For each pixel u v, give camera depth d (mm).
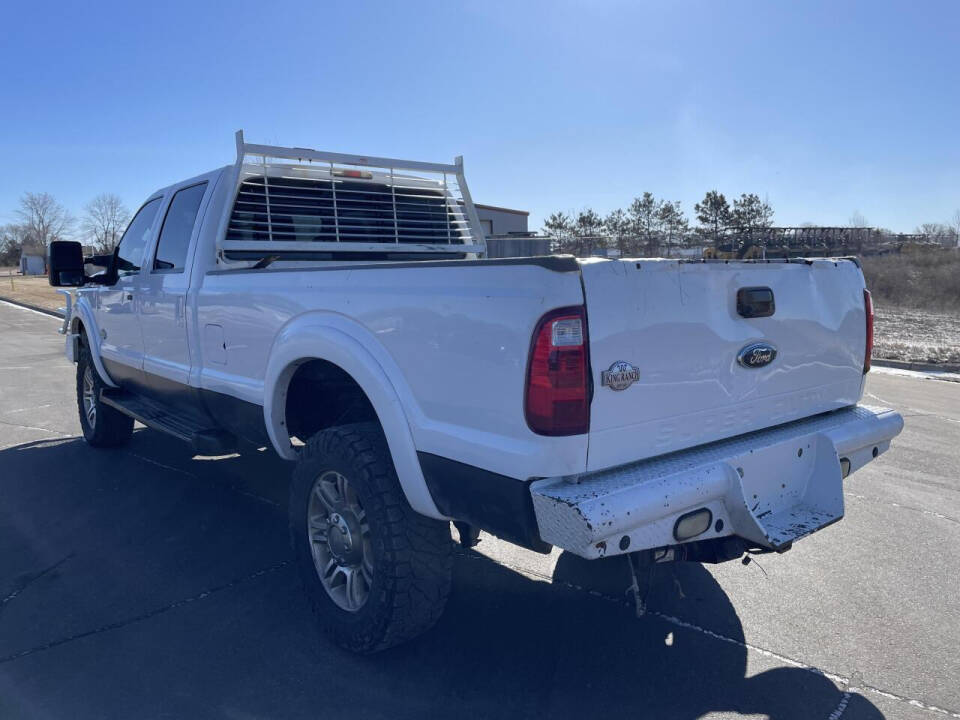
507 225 39062
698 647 3471
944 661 3371
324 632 3463
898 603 3939
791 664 3336
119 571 4230
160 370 5156
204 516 5094
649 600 3953
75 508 5242
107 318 6098
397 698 3049
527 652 3410
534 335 2549
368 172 5535
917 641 3545
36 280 49125
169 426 4965
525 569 4332
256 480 5887
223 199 4762
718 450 3090
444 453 2891
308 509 3545
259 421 4078
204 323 4520
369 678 3189
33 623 3633
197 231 4770
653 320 2766
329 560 3562
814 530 3205
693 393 2951
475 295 2734
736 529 2979
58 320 22797
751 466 3129
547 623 3686
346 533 3391
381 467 3176
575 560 4465
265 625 3635
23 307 28250
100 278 6129
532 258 2584
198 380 4637
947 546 4742
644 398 2762
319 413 4281
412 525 3127
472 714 2947
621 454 2727
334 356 3340
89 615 3721
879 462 6840
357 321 3275
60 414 8445
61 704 2979
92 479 5883
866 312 3861
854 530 5031
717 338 3023
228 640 3492
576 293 2539
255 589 4016
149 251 5461
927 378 13211
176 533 4793
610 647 3463
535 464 2576
